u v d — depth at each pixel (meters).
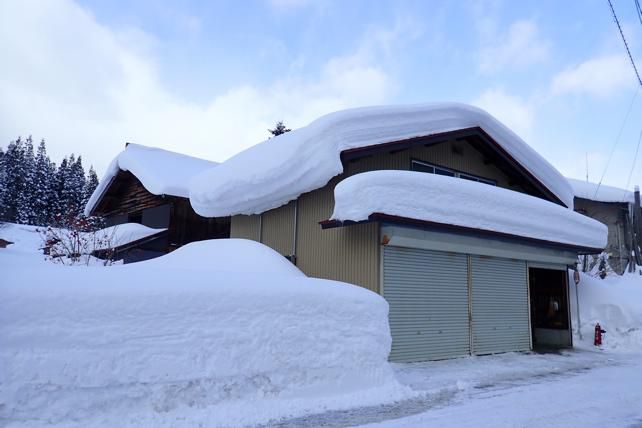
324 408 5.29
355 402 5.56
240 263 8.44
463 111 11.11
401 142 9.85
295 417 4.98
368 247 8.48
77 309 4.32
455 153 11.88
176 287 4.95
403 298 8.51
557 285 12.76
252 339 5.16
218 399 4.78
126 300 4.58
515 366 8.75
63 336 4.18
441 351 8.99
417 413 5.29
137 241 14.11
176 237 14.99
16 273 4.42
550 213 10.98
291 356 5.39
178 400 4.56
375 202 7.70
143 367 4.45
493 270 10.40
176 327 4.75
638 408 5.72
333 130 9.02
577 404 5.87
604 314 12.29
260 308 5.36
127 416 4.26
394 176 8.02
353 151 9.05
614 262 19.39
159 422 4.32
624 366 9.09
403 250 8.65
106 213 19.05
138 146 17.33
